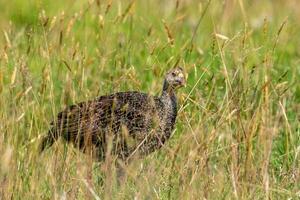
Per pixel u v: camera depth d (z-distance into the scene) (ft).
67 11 77.41
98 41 69.46
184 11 87.71
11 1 86.69
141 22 79.46
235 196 51.75
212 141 56.49
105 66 67.87
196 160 54.08
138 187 52.60
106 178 52.39
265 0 96.48
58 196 52.37
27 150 56.39
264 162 54.29
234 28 80.23
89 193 52.06
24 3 85.71
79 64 61.93
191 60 71.36
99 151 60.39
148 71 69.87
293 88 69.15
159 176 54.54
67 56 64.95
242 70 61.16
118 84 64.18
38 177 54.60
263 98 57.93
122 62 66.33
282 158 60.80
